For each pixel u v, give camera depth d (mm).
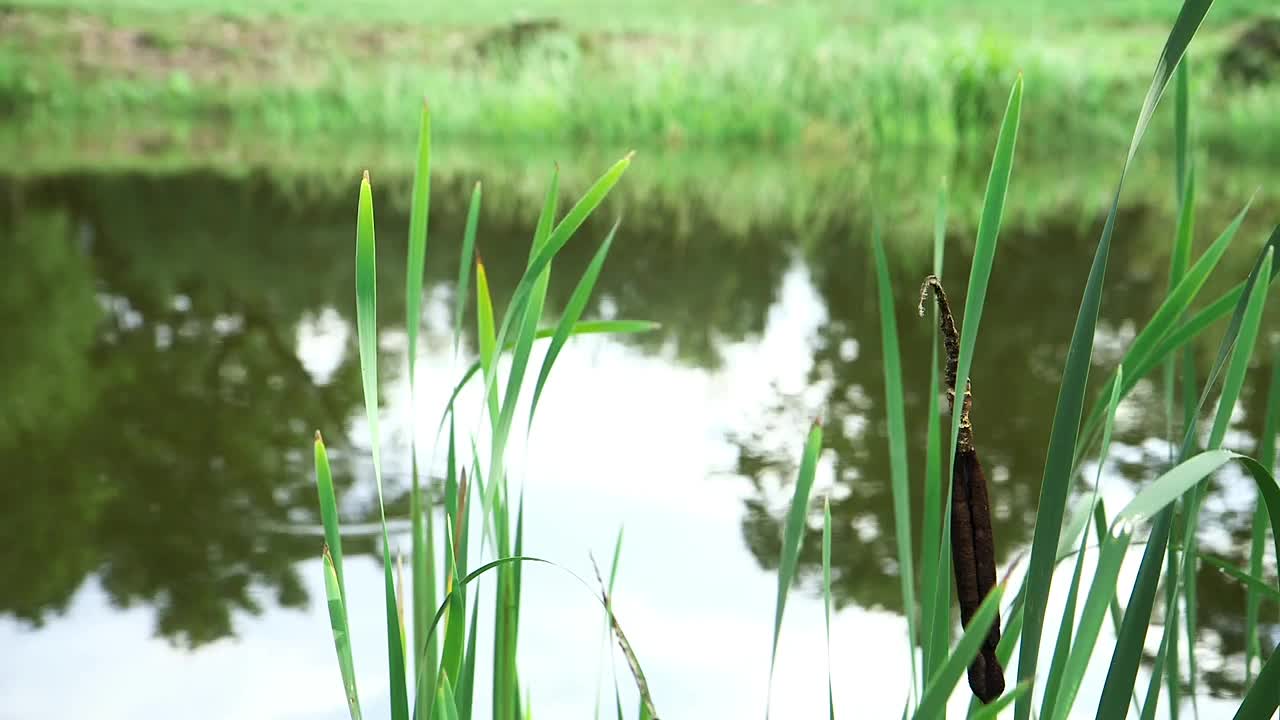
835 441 2754
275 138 8469
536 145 8539
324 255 4781
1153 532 678
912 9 11547
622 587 2057
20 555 2213
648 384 3189
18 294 4105
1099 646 1807
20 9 9875
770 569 2125
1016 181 6898
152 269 4496
